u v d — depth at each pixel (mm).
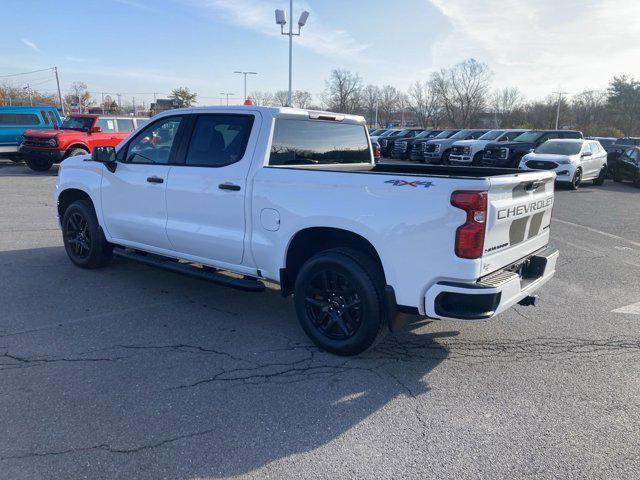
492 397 3678
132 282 6102
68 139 16984
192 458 2908
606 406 3588
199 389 3664
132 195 5602
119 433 3113
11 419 3225
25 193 13055
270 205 4410
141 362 4059
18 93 73500
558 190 17375
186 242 5148
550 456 3014
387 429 3248
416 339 4691
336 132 5406
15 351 4188
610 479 2818
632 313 5504
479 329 4977
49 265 6684
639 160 18812
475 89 66188
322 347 4316
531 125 70625
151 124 5496
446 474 2834
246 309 5332
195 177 4953
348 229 3967
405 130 30406
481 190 3467
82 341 4418
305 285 4312
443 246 3574
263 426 3240
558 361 4293
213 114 4977
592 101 74438
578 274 7027
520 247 4152
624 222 11312
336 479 2775
